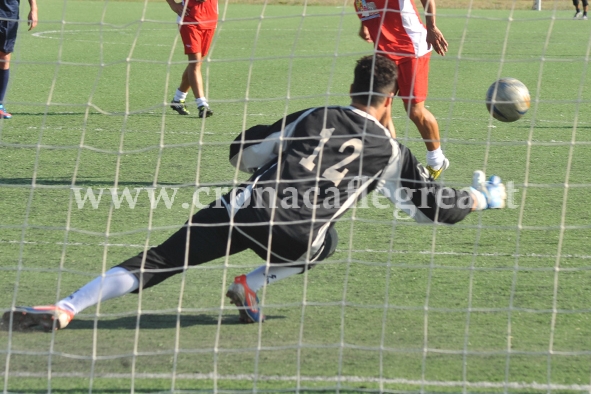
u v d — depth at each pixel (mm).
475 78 47156
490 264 16031
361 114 12453
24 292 14344
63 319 12328
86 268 15664
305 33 73625
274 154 12758
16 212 19312
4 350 11930
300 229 12023
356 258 16391
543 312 12406
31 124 30750
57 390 10719
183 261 12391
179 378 11086
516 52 59562
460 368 11469
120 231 18078
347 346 11508
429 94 40594
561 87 43219
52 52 55812
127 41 64812
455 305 13891
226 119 32438
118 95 39125
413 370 11398
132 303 13984
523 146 27531
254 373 11195
